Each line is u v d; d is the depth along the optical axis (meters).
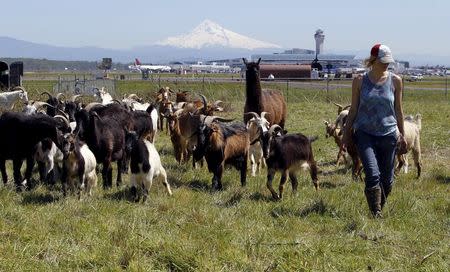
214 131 12.02
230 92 38.88
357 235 8.23
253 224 8.80
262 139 11.07
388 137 9.19
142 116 15.29
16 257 7.06
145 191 10.68
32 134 11.77
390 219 9.11
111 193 11.53
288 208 10.02
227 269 6.73
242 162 12.79
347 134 9.59
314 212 9.69
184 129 14.92
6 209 9.13
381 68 9.13
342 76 76.06
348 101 36.84
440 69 156.12
